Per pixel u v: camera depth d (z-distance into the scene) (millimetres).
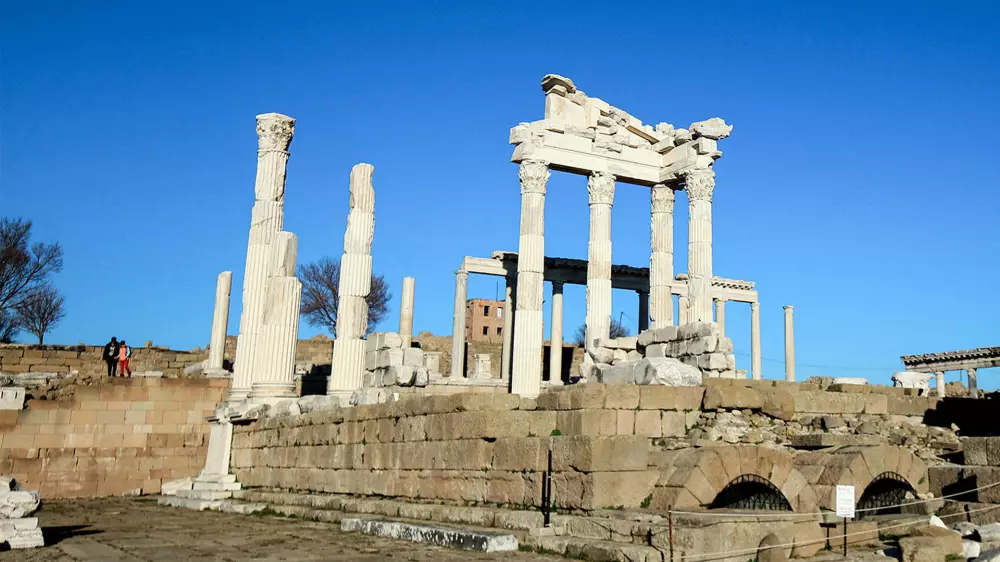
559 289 54219
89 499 31828
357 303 28922
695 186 39250
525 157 38750
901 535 13344
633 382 18781
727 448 13703
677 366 18344
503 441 16062
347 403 23734
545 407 16156
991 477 14398
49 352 43344
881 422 19422
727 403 16984
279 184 31125
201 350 56531
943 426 20438
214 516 23219
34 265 60375
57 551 15180
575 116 40531
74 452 33156
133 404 34406
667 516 12758
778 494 14328
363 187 29688
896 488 15625
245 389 29703
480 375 52688
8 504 15820
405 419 19500
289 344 28328
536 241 38344
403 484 19281
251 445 27828
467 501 16875
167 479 34438
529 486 15188
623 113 41375
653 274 41625
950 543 11523
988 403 21125
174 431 34875
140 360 47562
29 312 63594
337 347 28656
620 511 13359
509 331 54875
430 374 44250
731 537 11695
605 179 40250
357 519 17938
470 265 54344
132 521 21688
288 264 28719
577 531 13383
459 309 53625
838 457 14508
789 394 18031
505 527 14898
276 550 14977
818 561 11508
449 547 14430
